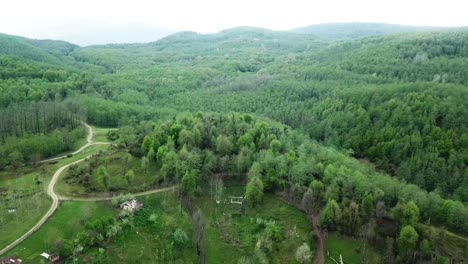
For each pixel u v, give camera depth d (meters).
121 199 127.88
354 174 132.00
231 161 149.25
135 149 163.25
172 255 111.56
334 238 116.56
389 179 137.25
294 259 110.44
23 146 166.25
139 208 127.38
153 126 190.25
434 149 165.75
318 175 139.62
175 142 160.25
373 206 121.62
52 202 126.19
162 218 125.56
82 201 128.12
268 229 119.56
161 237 117.81
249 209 132.88
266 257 111.19
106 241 110.38
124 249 109.88
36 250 103.62
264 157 146.25
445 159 163.25
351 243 114.00
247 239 119.69
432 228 113.69
